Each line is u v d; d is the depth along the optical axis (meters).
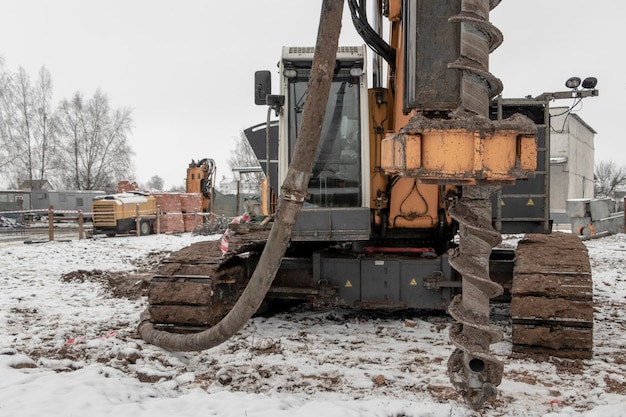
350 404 4.07
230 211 30.42
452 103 3.46
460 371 3.89
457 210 3.56
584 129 37.00
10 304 8.10
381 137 6.75
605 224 21.05
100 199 21.39
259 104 6.16
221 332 4.51
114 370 4.76
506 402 4.24
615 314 7.47
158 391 4.43
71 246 16.77
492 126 3.11
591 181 40.88
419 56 3.47
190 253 6.38
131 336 6.14
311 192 6.57
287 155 6.48
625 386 4.61
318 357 5.47
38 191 33.12
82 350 5.61
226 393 4.26
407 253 6.98
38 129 45.88
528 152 3.16
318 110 3.68
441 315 7.37
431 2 3.46
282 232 3.90
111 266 12.45
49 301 8.41
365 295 6.77
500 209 7.34
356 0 5.97
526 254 5.82
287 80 6.51
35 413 3.71
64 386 4.23
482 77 3.28
